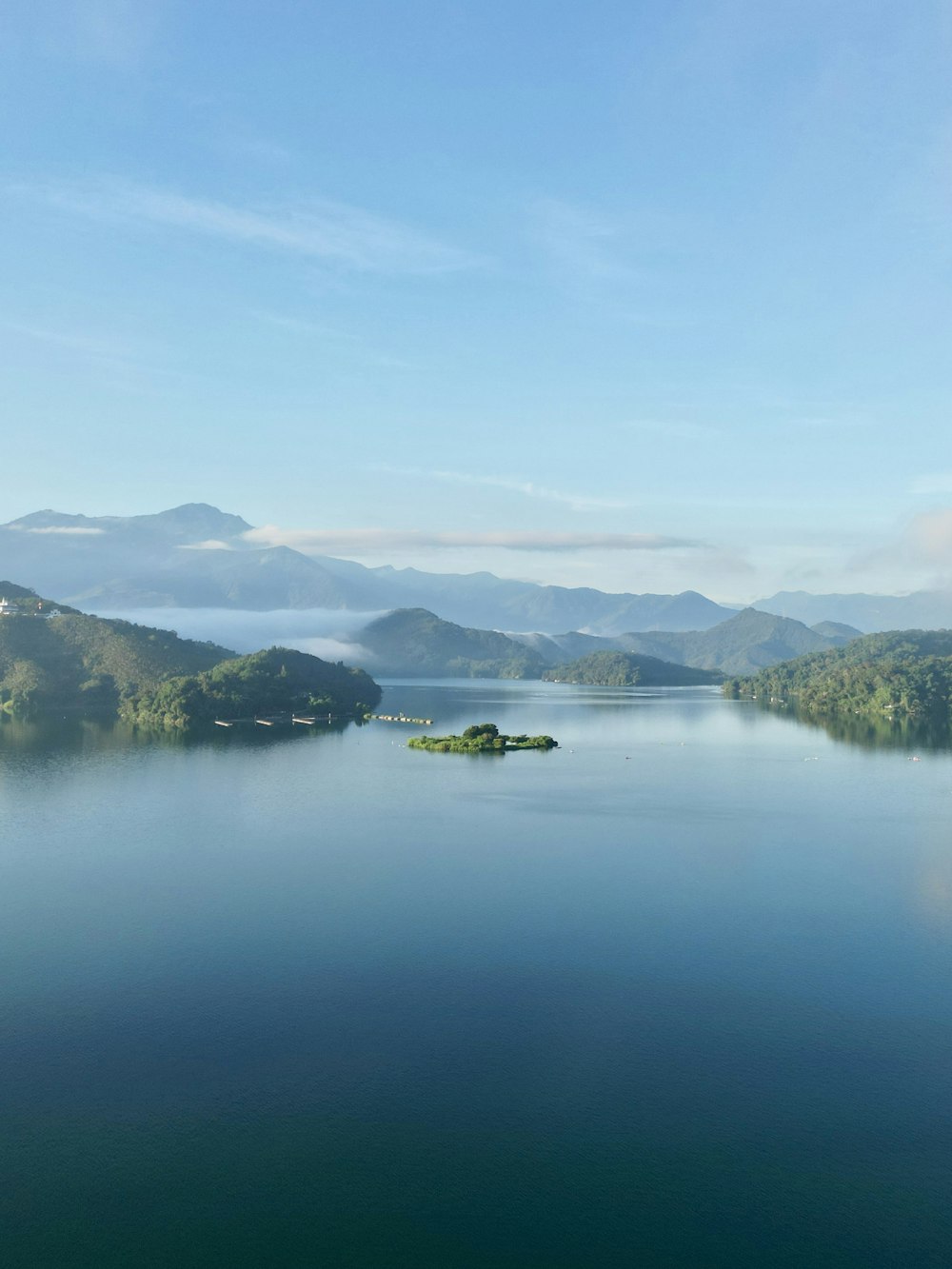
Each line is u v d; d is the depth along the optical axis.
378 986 96.62
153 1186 66.06
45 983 97.12
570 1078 79.38
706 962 102.81
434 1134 71.88
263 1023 88.44
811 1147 70.31
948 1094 76.88
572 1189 66.00
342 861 144.12
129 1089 77.50
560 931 112.50
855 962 102.94
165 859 144.75
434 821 174.38
